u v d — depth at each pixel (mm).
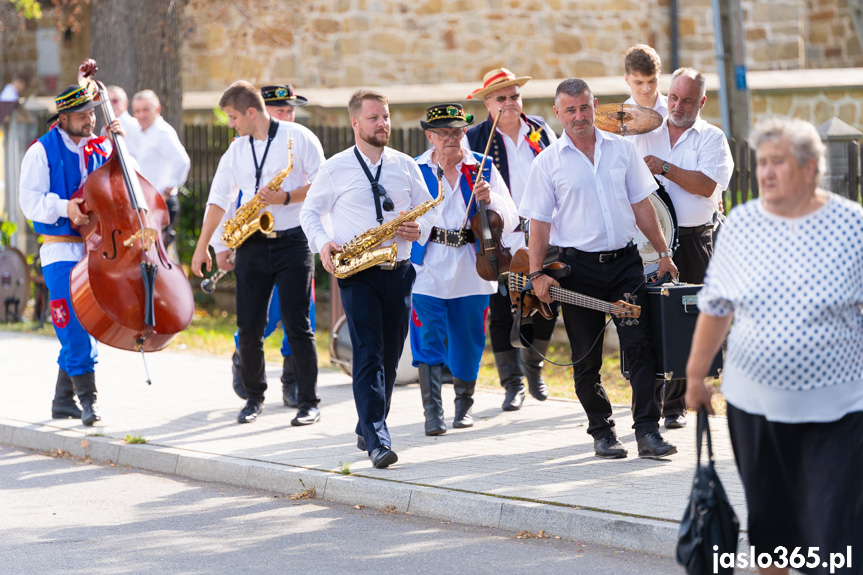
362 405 15984
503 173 19969
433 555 12828
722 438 17328
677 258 17812
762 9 41938
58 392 20375
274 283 19500
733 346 9719
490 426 18969
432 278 18391
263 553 13070
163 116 33906
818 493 9453
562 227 16156
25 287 33594
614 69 44094
